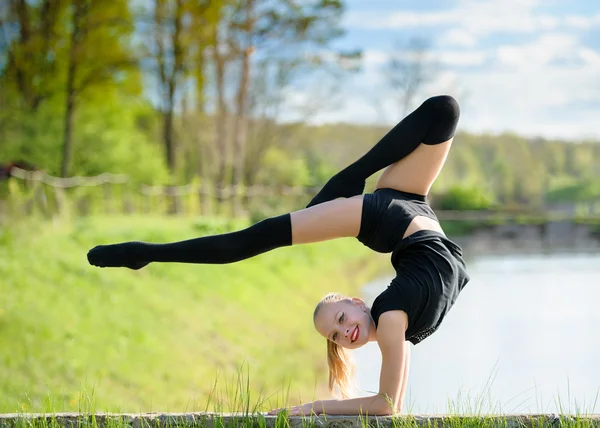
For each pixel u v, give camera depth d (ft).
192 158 211.00
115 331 53.93
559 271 147.23
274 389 52.06
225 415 19.85
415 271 20.18
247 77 184.55
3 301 52.16
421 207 21.20
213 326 64.90
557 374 55.42
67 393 40.27
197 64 169.89
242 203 164.96
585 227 226.99
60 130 147.64
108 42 153.07
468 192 243.81
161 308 63.57
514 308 94.22
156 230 90.27
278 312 80.38
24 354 44.42
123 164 148.87
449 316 86.69
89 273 64.95
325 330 20.94
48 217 83.61
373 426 19.51
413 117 20.89
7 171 107.76
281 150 241.14
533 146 305.94
